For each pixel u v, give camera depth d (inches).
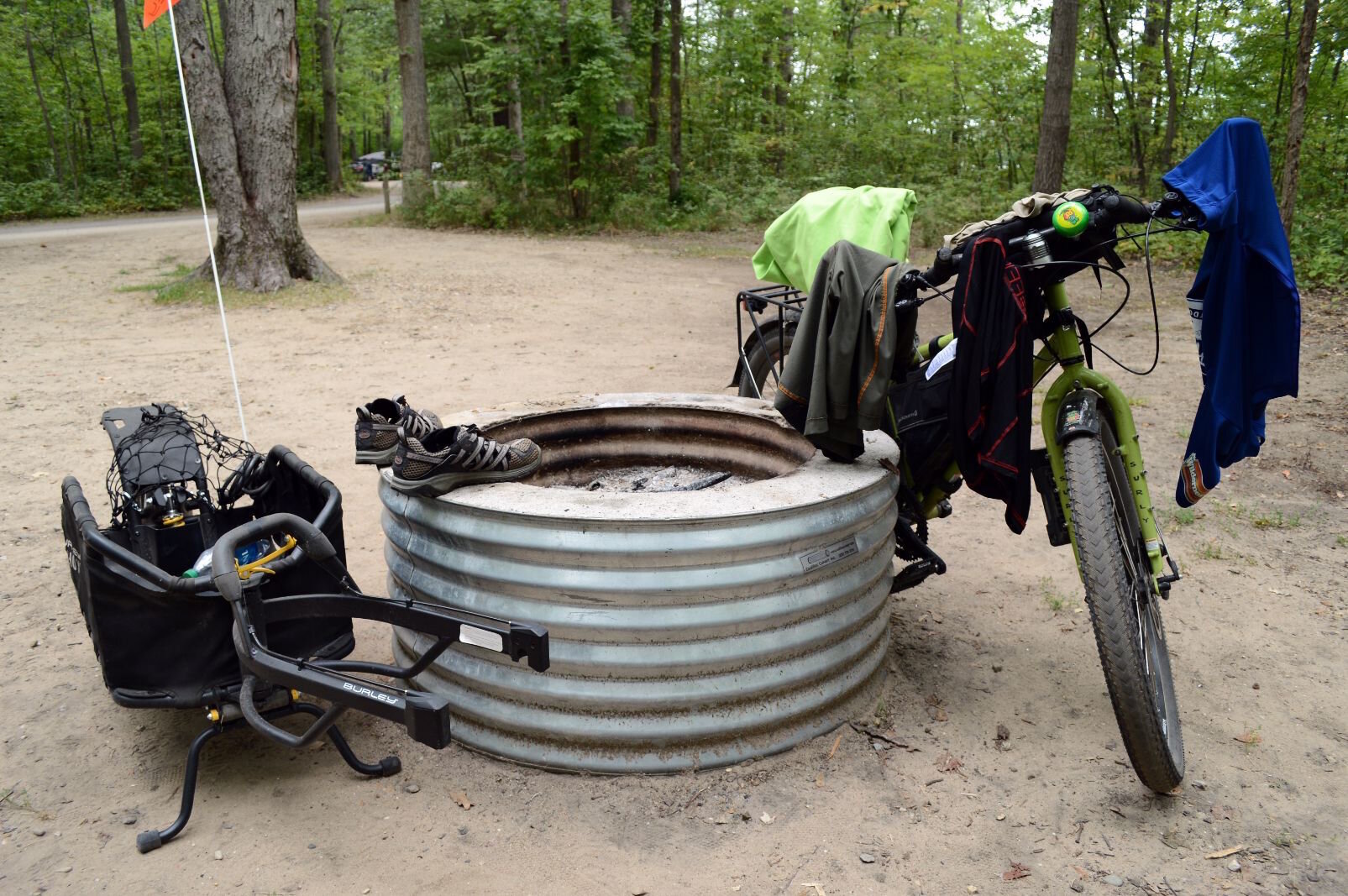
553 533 106.3
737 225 912.3
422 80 1002.7
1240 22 653.9
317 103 1680.6
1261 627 152.0
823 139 981.2
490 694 115.2
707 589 107.1
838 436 121.1
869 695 128.3
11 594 165.3
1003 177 847.1
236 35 510.3
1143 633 114.0
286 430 262.8
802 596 113.2
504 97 929.5
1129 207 109.0
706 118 1016.2
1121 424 119.3
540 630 89.0
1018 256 110.0
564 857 99.9
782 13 1013.2
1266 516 198.5
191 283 530.6
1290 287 112.2
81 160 1444.4
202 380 327.9
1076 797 110.1
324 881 96.4
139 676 106.6
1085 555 105.4
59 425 272.7
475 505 109.9
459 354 370.0
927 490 140.3
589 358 361.4
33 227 1043.3
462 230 922.7
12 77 1341.0
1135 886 95.8
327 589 116.7
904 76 951.6
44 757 118.6
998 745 120.2
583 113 879.1
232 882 96.3
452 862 99.2
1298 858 99.9
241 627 94.8
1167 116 717.9
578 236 872.9
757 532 107.6
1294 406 276.8
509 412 148.2
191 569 118.8
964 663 141.6
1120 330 399.5
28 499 212.8
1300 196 608.7
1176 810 107.8
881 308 113.5
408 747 120.3
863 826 104.7
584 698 109.7
